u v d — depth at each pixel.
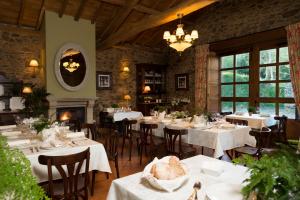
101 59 7.57
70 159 1.89
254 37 6.01
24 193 0.73
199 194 1.18
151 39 8.24
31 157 2.07
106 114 6.90
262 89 6.02
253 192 0.90
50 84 5.62
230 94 6.89
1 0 5.12
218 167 1.52
